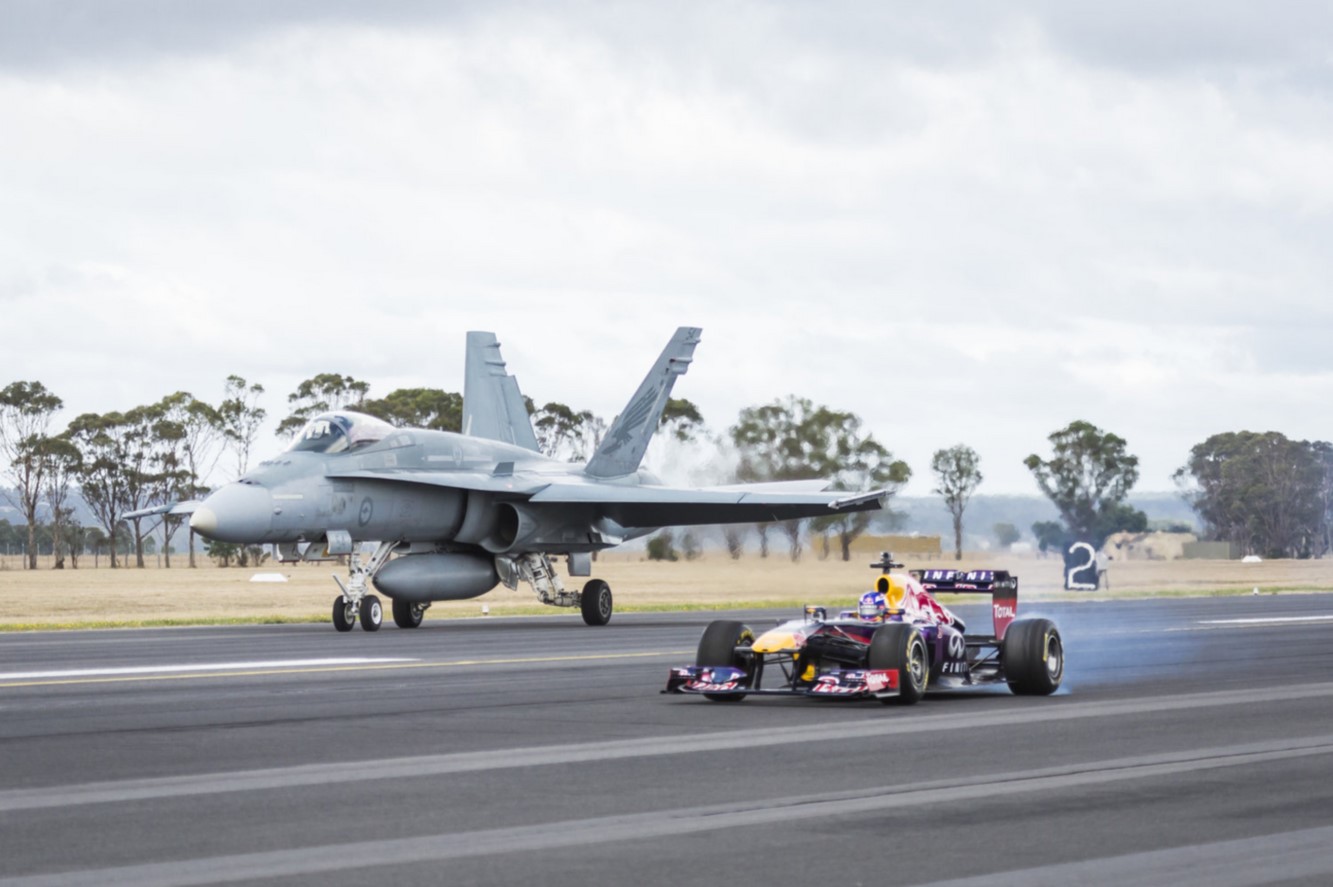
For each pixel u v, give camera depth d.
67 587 138.75
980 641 38.00
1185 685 39.22
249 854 17.81
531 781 22.98
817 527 117.62
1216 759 25.12
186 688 38.72
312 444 72.62
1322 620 73.81
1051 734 28.47
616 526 86.81
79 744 27.48
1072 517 172.25
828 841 18.42
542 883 16.34
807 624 35.00
